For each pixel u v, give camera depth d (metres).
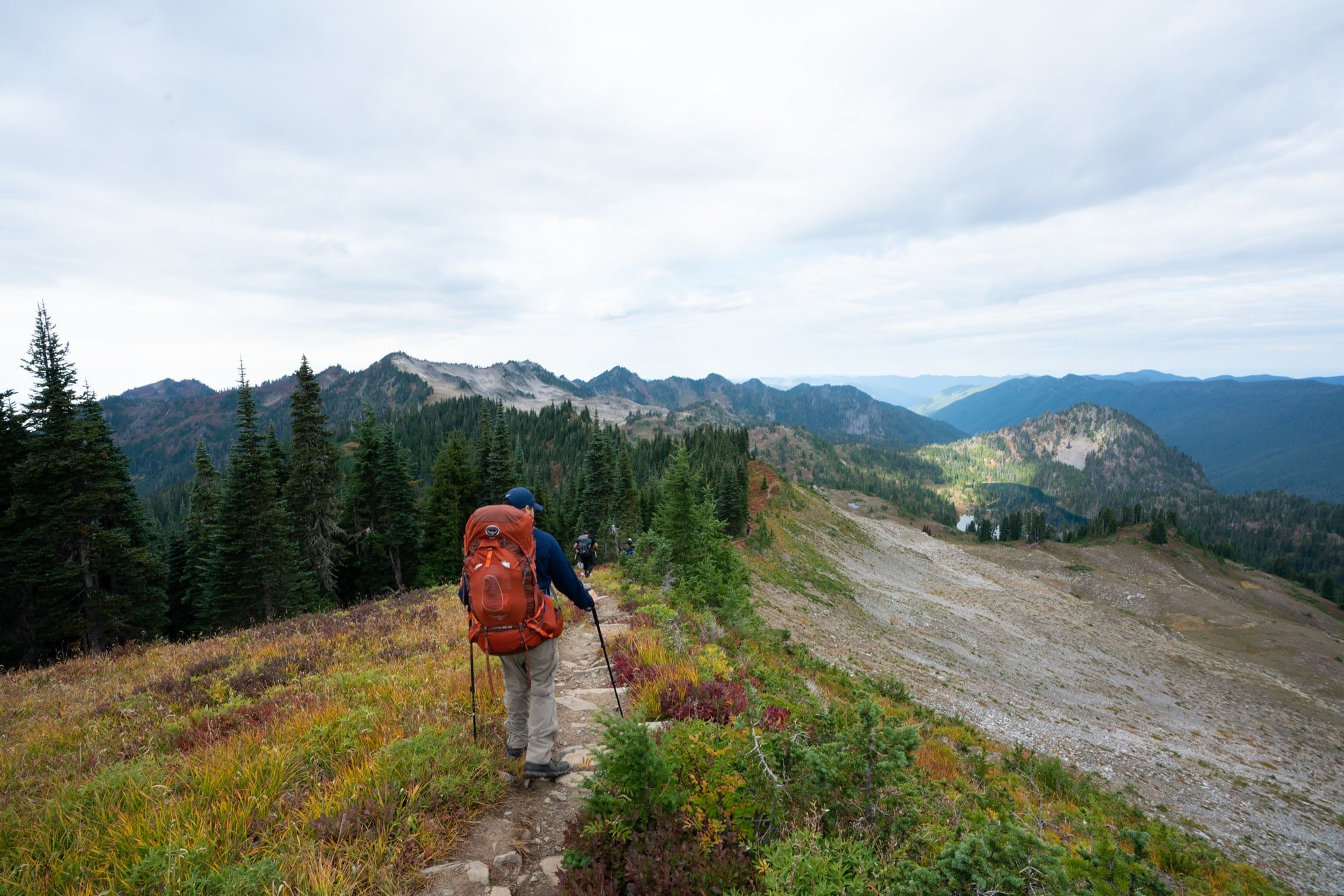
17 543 25.84
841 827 3.51
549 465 157.50
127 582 30.16
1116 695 50.25
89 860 3.36
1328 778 38.19
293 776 4.37
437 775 4.23
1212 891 10.68
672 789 3.59
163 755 5.28
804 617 42.41
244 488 32.62
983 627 62.59
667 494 30.88
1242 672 71.50
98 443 28.16
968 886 2.83
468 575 4.36
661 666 7.28
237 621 32.91
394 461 43.31
